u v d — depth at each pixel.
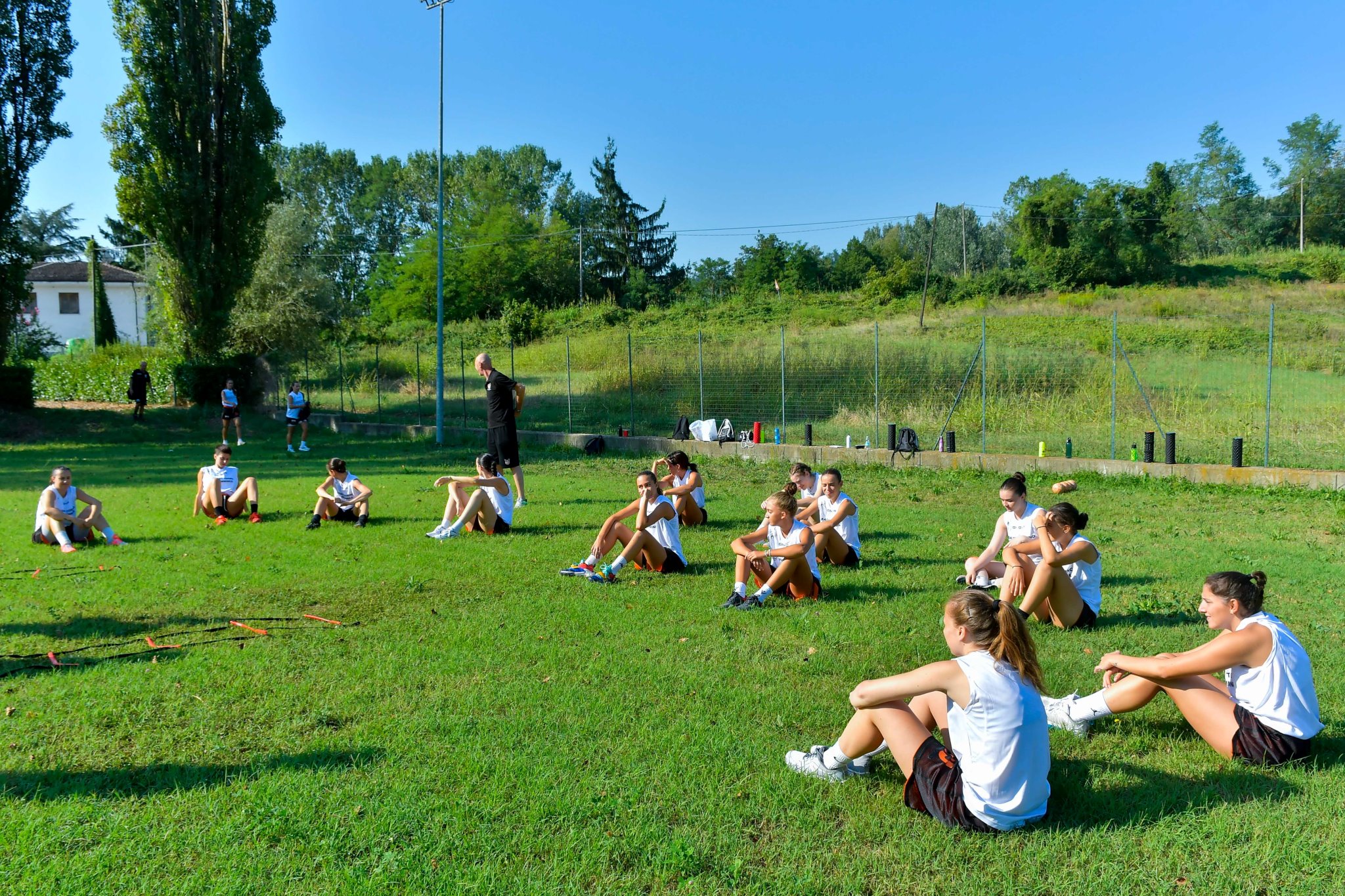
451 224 71.81
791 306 46.34
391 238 80.12
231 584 7.61
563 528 10.33
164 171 26.36
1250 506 11.77
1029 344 24.27
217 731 4.55
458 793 3.87
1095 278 48.09
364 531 10.15
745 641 6.03
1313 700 4.10
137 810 3.73
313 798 3.82
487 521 9.90
